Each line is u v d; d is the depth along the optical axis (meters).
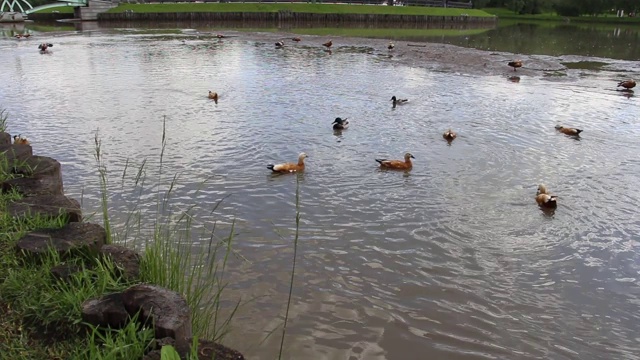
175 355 3.15
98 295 4.23
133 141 12.53
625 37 53.66
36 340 3.83
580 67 29.33
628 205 9.41
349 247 7.52
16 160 6.76
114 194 9.11
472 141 13.39
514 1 94.81
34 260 4.69
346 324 5.77
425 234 8.02
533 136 14.08
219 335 5.38
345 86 20.89
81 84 20.33
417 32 57.31
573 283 6.79
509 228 8.34
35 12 67.12
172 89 19.48
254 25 62.41
